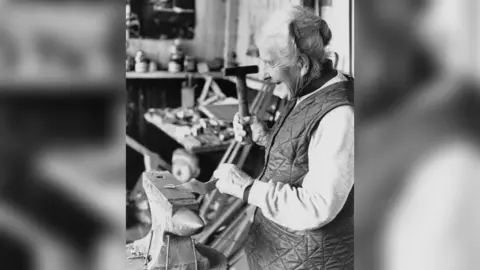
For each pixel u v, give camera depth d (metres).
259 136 1.21
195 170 1.21
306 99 1.11
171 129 1.21
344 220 1.17
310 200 1.09
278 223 1.14
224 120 1.23
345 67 1.23
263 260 1.21
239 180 1.14
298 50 1.08
